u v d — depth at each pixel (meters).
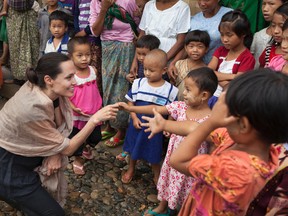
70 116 2.20
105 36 3.29
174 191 2.25
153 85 2.58
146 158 2.62
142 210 2.58
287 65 2.20
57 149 2.02
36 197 2.10
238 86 0.97
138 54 2.91
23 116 1.88
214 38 2.78
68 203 2.61
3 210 2.49
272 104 0.92
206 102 2.13
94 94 2.89
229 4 2.99
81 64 2.75
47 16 3.84
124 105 2.14
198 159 1.09
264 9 2.60
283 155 1.38
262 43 2.69
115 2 3.14
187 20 2.98
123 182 2.87
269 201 1.10
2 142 1.98
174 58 3.02
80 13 3.58
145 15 3.14
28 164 2.08
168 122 1.50
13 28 4.19
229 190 1.01
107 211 2.55
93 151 3.33
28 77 1.96
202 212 1.18
